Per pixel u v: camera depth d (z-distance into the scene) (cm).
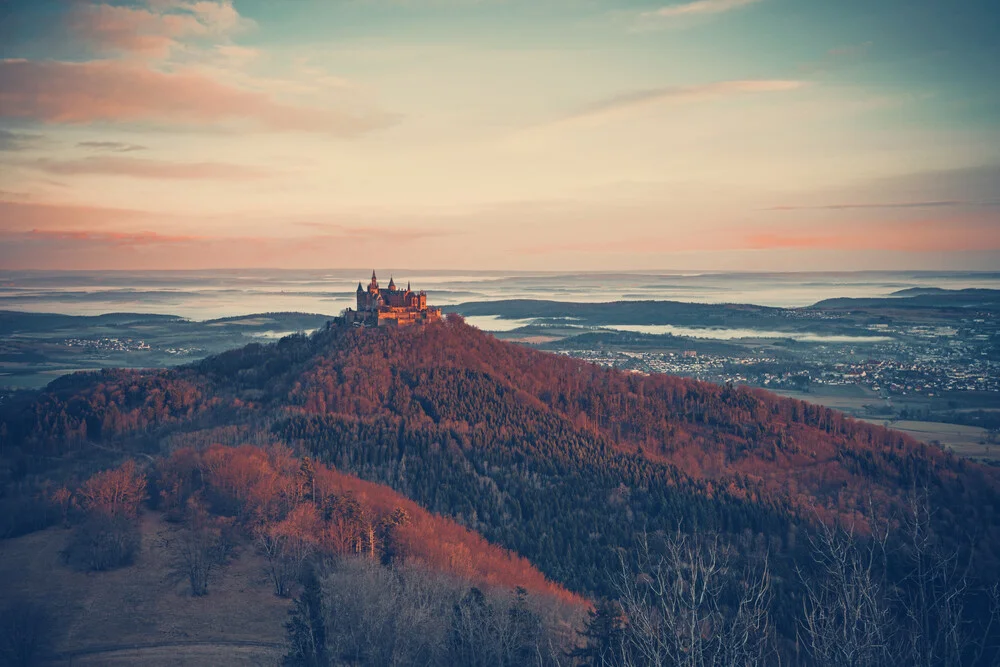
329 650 9825
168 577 12494
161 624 11238
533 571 15600
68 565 12850
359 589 10694
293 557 12812
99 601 11775
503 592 11888
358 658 9925
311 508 14325
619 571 15912
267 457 17112
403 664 9588
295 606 11825
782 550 17150
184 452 17250
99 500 14325
